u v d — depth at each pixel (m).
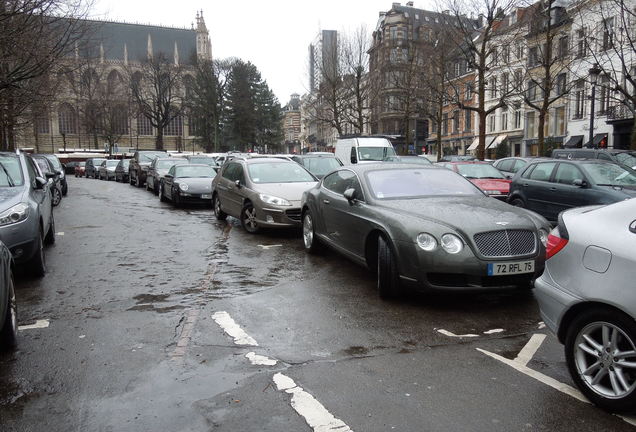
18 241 6.16
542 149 24.73
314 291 6.08
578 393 3.45
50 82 19.52
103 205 16.30
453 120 53.44
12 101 17.00
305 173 11.34
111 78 74.25
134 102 68.31
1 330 4.02
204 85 70.25
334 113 41.81
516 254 5.12
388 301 5.63
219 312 5.25
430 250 5.14
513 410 3.22
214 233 10.62
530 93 39.56
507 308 5.37
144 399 3.37
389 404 3.29
